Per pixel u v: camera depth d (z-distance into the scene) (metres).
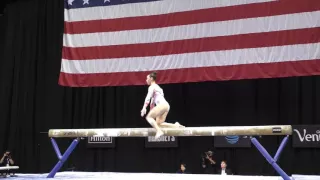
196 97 9.12
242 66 7.53
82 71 8.70
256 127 4.85
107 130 5.45
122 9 8.71
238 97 8.73
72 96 10.12
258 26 7.57
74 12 9.03
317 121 7.93
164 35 8.27
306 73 7.07
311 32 7.18
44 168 9.98
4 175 7.81
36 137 10.22
